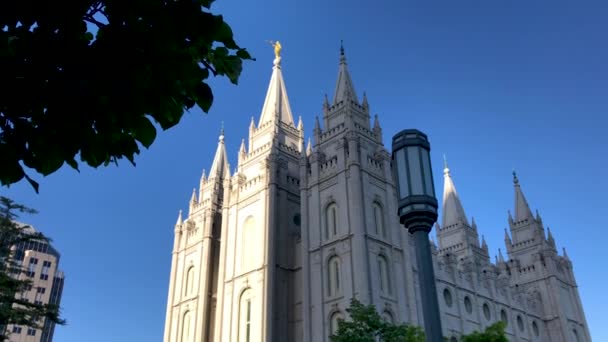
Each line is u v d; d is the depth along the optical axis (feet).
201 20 14.80
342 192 164.66
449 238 267.59
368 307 114.52
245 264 180.75
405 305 154.10
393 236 162.71
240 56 16.07
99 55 14.10
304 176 179.01
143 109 14.90
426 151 34.55
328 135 182.50
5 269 111.55
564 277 260.42
